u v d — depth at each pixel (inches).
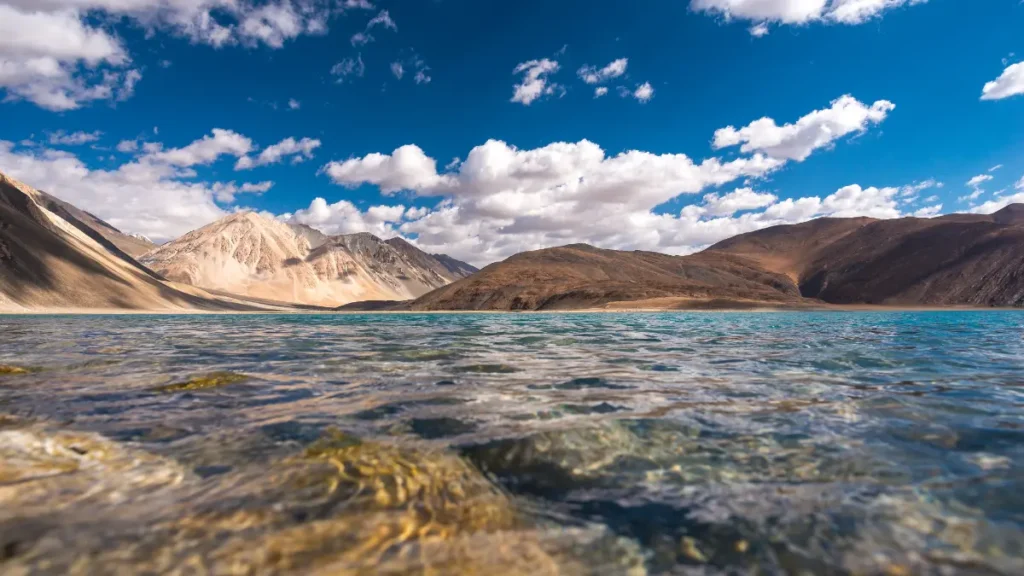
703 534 126.0
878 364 445.4
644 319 2023.9
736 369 411.5
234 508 133.4
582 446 194.5
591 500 147.0
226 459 173.2
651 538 124.0
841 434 211.5
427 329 1169.4
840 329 1119.0
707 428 220.2
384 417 235.8
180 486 148.2
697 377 365.4
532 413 245.6
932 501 143.3
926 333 939.3
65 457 169.5
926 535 123.4
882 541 120.7
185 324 1520.7
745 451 190.1
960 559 111.8
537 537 124.4
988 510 136.8
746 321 1717.5
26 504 131.0
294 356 514.9
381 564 108.7
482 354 540.4
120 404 259.6
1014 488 151.8
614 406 262.7
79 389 301.4
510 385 328.2
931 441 201.3
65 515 125.9
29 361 451.2
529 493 151.6
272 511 132.5
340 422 225.6
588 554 116.4
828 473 167.0
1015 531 124.3
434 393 297.9
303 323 1640.0
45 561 103.9
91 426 213.6
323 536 120.0
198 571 102.3
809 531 126.7
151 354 529.7
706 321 1736.0
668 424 225.8
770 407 261.6
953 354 534.9
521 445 193.6
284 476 157.8
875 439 204.5
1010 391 308.5
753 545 120.1
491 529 128.1
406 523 129.1
